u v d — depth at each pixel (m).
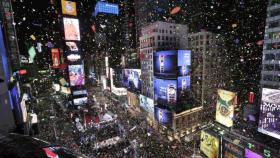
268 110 27.88
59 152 4.32
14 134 4.93
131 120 54.28
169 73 44.62
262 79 40.19
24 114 21.39
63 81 56.81
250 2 54.44
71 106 64.06
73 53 61.50
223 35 62.62
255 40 55.56
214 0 66.00
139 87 63.97
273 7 37.16
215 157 28.58
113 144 35.47
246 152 23.81
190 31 77.00
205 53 54.84
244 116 35.38
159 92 48.41
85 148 32.75
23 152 3.87
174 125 43.41
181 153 34.53
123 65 103.94
